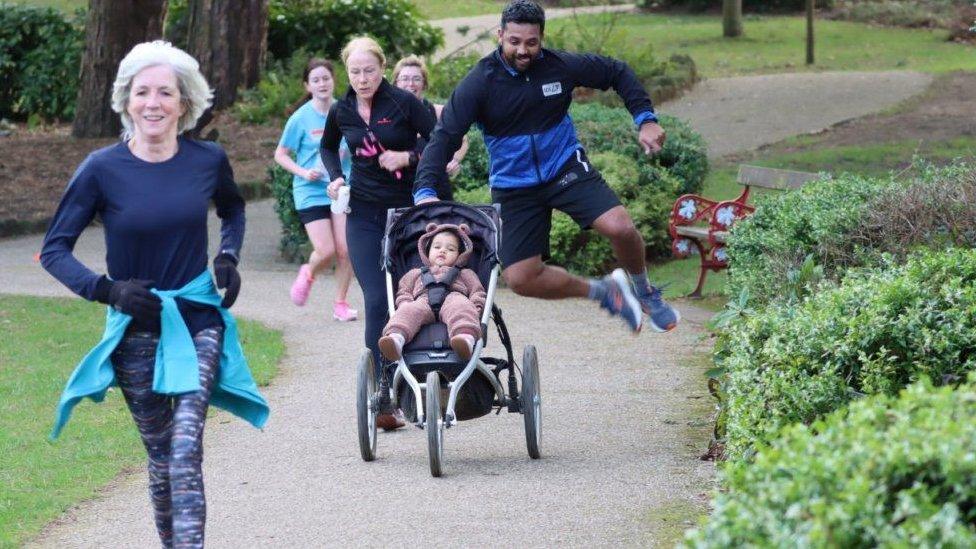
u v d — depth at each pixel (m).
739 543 5.39
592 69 11.74
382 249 11.73
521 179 11.77
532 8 11.27
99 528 10.01
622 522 9.50
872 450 5.39
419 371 11.11
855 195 15.18
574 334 17.58
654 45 58.00
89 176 8.25
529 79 11.53
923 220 12.93
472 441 12.34
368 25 47.84
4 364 16.88
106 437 12.98
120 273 8.34
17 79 45.66
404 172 12.92
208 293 8.43
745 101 42.22
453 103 11.59
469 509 10.01
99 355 8.10
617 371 15.18
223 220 8.94
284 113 41.81
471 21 64.19
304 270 18.38
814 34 60.00
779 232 15.05
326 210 18.25
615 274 11.95
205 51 43.31
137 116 8.28
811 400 9.27
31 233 29.84
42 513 10.37
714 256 20.34
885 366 9.33
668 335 17.25
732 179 29.73
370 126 12.86
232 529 9.82
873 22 63.41
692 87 45.78
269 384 15.28
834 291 10.41
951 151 30.78
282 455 12.05
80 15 46.25
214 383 8.41
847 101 40.78
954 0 62.94
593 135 24.98
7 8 45.72
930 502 5.17
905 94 41.25
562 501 10.10
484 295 11.29
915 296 9.77
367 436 11.47
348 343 17.52
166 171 8.38
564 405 13.62
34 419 13.86
